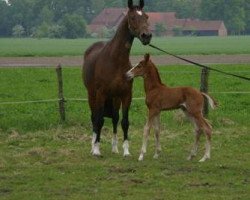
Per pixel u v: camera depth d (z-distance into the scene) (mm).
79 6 167250
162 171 12398
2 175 12164
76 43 90875
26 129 17250
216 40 101250
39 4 165000
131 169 12539
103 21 153875
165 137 16172
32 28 159125
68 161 13492
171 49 64500
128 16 13555
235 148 14820
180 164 13078
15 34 158250
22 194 10766
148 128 13508
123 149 14227
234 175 12031
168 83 27062
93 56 14555
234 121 18188
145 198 10414
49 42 98812
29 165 13094
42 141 15820
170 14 157125
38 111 19922
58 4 164875
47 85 27641
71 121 17828
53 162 13406
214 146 15008
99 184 11391
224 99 22328
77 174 12172
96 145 14133
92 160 13594
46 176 12008
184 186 11195
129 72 13461
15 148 15055
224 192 10781
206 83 17344
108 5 171750
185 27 150875
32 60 46031
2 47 75875
